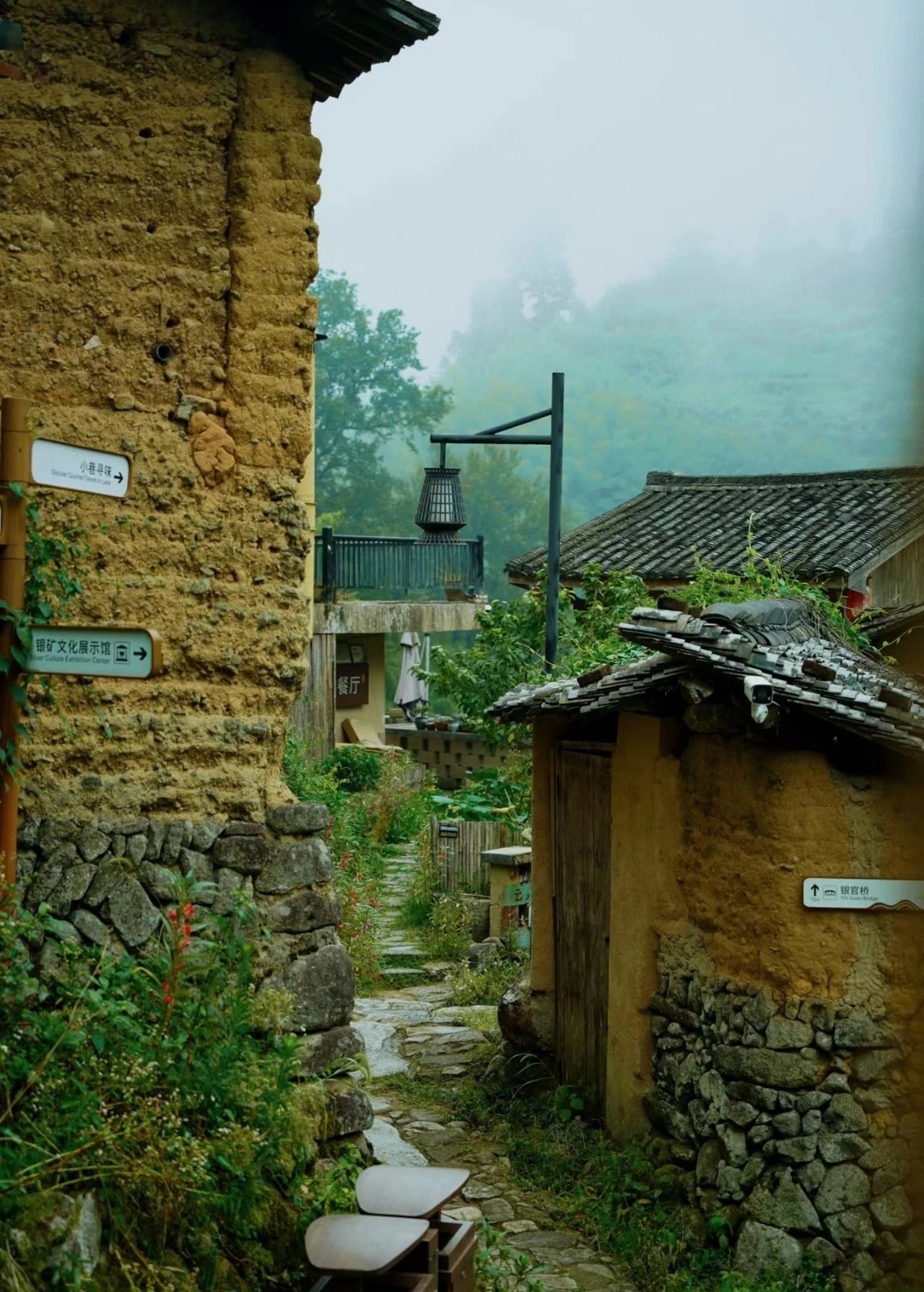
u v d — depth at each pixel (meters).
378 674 25.06
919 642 10.43
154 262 5.88
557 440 12.68
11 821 4.95
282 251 6.11
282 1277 5.02
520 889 12.59
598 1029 8.48
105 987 4.93
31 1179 4.12
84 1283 4.07
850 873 6.91
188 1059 4.87
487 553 43.84
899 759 6.98
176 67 5.93
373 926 12.91
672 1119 7.47
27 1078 4.46
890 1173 6.75
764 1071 6.93
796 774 6.97
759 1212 6.78
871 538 16.05
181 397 5.93
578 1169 7.68
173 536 5.90
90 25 5.77
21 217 5.63
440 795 20.34
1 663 4.80
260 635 6.08
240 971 5.27
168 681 5.88
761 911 7.05
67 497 5.66
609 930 8.24
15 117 5.62
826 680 6.81
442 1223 5.11
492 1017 10.67
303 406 6.20
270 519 6.12
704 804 7.49
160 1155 4.49
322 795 15.00
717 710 7.25
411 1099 8.93
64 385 5.70
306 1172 5.57
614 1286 6.53
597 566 15.23
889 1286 6.63
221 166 6.02
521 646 15.88
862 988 6.88
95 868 5.59
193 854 5.79
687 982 7.55
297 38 6.23
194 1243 4.68
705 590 9.65
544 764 9.16
